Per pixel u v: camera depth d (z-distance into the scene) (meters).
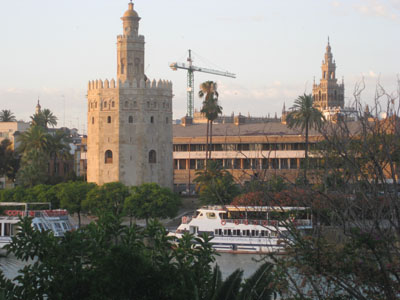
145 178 141.75
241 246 92.19
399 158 36.09
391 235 34.88
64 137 181.62
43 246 43.38
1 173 173.75
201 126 189.00
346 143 37.84
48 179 155.38
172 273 41.09
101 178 141.88
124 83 141.62
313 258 34.41
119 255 39.69
